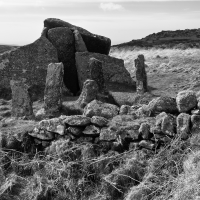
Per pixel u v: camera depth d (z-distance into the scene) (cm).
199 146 548
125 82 1460
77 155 616
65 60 1488
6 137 674
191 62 2050
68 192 567
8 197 568
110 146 614
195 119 570
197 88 1370
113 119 655
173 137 577
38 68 1340
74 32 1542
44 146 665
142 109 666
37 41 1401
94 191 567
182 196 468
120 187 553
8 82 1288
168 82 1558
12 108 887
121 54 3020
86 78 1392
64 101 1169
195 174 491
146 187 520
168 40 3634
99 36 1656
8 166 643
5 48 2202
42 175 599
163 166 560
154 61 2248
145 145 592
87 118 639
